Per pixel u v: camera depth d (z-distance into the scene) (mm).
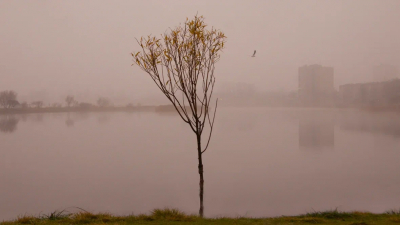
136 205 12875
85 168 20156
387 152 24844
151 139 34156
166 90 8586
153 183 16391
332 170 18891
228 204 12820
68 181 16844
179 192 14719
